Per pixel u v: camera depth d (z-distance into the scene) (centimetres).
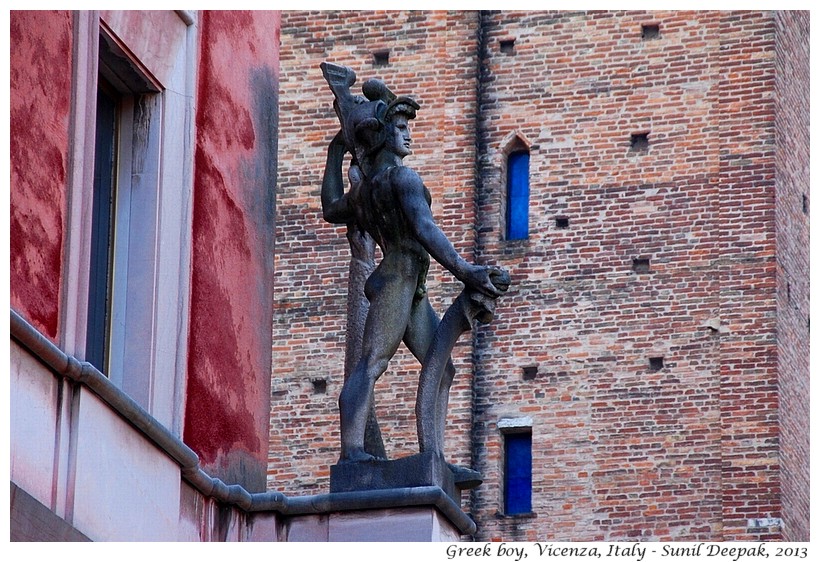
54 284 1895
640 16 5472
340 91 2114
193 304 2188
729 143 5369
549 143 5434
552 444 5244
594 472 5209
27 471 1788
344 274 5444
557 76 5469
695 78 5419
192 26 2247
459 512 2012
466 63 5491
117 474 1908
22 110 1883
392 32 5531
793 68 5600
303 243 5472
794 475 5256
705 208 5341
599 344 5291
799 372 5394
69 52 1964
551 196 5403
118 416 1914
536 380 5291
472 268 2025
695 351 5250
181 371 2144
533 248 5375
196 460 2028
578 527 5181
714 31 5438
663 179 5369
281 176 5516
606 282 5328
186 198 2194
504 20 5522
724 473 5141
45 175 1902
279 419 5359
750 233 5309
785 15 5562
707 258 5303
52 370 1833
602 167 5397
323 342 5403
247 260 2314
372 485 1998
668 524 5141
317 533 2009
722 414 5191
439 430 2036
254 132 2370
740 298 5266
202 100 2261
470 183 5409
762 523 5097
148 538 1952
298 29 5584
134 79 2166
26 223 1864
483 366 5319
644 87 5434
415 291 2070
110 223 2136
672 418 5209
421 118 5469
